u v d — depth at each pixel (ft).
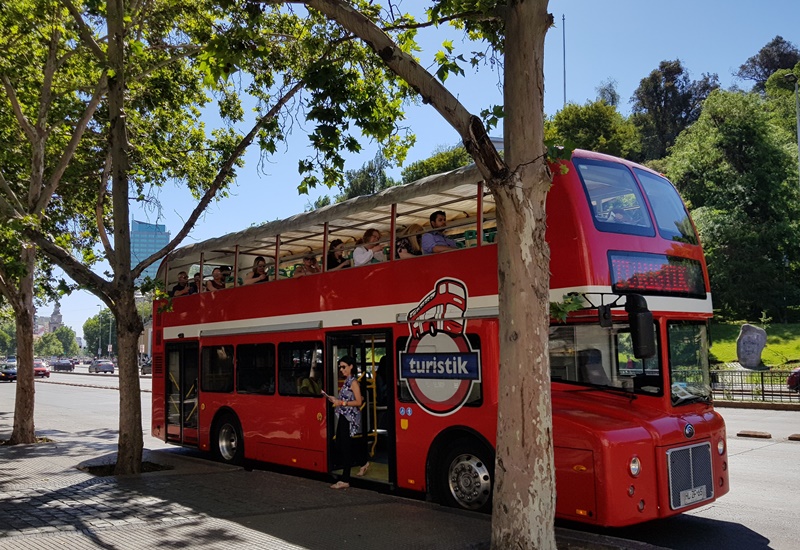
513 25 19.12
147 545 21.16
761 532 24.30
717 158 148.36
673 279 25.98
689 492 23.43
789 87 209.77
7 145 50.03
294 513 25.41
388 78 35.88
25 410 50.85
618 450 21.56
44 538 22.11
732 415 64.39
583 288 23.41
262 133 37.96
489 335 25.73
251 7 24.99
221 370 41.98
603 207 25.12
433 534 22.17
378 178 159.22
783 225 134.21
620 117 200.54
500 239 18.99
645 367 24.22
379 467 33.40
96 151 56.24
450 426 26.96
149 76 47.60
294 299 36.17
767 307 134.82
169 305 37.63
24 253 50.42
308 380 34.78
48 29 45.98
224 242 42.75
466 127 18.79
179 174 53.26
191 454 48.70
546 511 18.12
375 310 31.07
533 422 18.20
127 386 35.68
